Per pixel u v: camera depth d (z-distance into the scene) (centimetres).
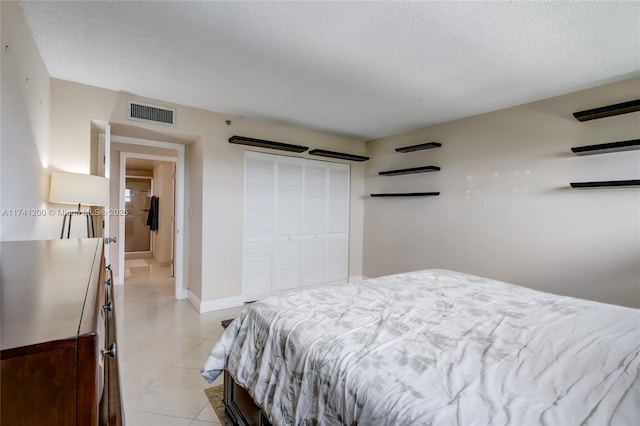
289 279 430
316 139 445
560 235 284
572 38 194
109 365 71
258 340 152
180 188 402
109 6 170
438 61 228
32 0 165
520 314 159
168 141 386
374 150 486
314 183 452
